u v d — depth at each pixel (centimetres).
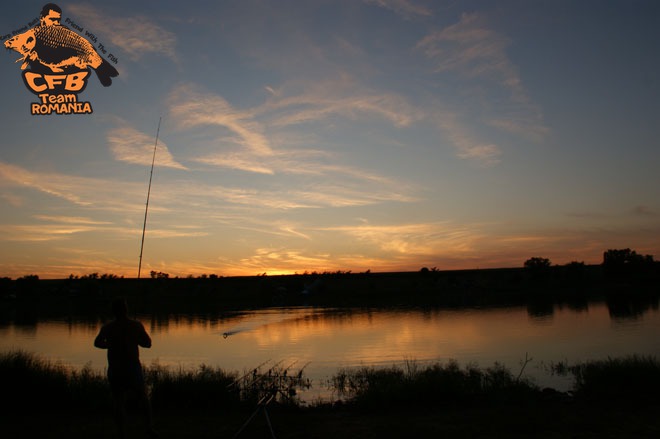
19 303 10419
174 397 1027
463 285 14375
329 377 1761
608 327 4019
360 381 1583
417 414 899
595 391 1048
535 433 734
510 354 2511
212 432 795
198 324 5553
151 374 1251
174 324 5588
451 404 978
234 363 2395
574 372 1750
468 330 4072
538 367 1962
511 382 1154
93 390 1044
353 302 10438
